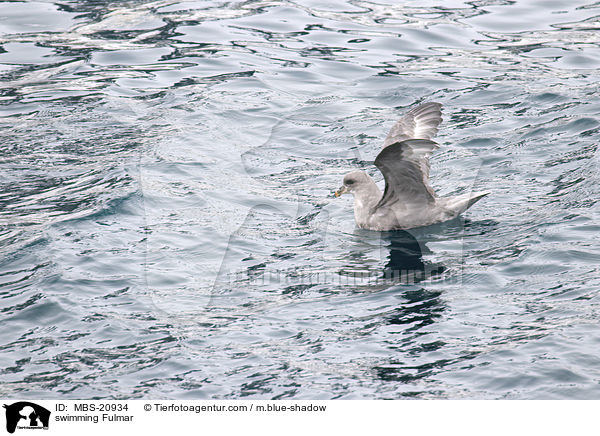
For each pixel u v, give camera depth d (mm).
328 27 26391
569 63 23125
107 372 10852
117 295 12609
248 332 11602
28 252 13922
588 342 11117
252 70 22750
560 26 25922
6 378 10727
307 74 22609
